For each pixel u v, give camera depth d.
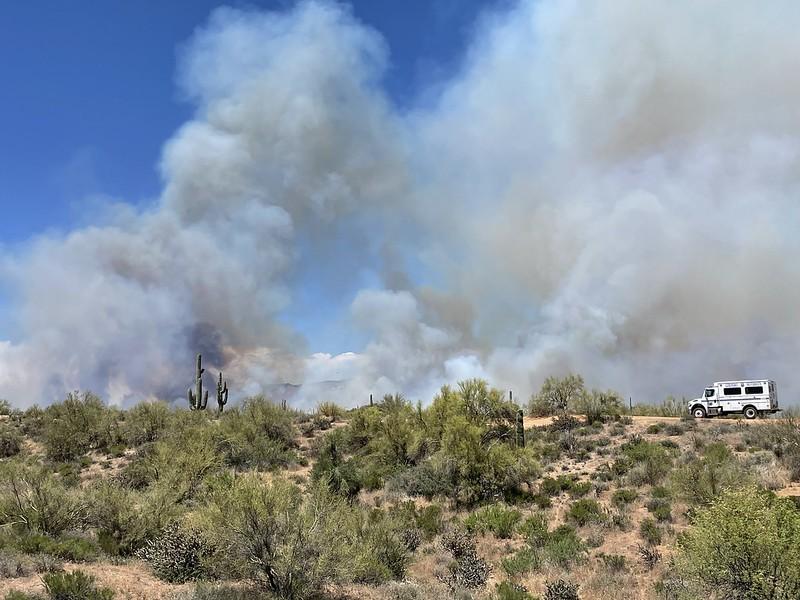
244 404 41.72
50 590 11.02
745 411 40.75
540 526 19.98
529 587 14.83
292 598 12.17
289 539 12.30
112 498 16.67
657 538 17.39
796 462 23.06
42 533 15.32
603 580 14.59
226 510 12.44
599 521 20.06
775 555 9.80
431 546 18.52
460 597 13.61
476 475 25.53
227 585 12.60
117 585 12.27
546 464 29.95
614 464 27.69
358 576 14.37
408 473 27.59
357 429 36.47
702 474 20.47
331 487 24.67
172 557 13.44
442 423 31.30
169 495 18.28
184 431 32.69
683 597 11.03
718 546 10.18
